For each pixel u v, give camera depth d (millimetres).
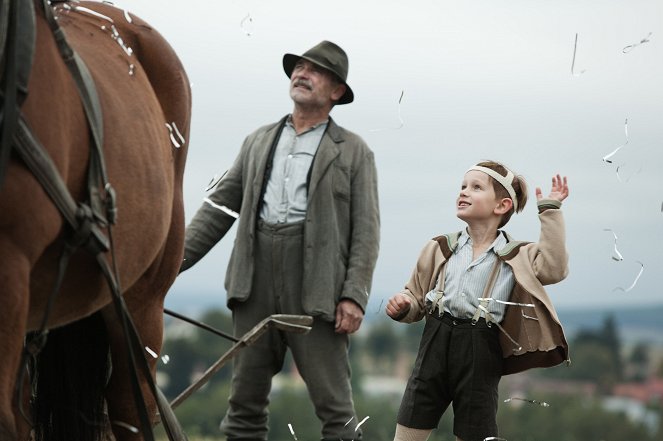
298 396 30828
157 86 7703
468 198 7910
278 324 7355
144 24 7820
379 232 9148
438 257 7992
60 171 5852
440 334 7820
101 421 7348
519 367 7789
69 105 6039
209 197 9406
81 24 7250
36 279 6055
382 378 64812
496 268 7797
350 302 8984
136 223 6672
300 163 9055
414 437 7902
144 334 7547
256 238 9094
